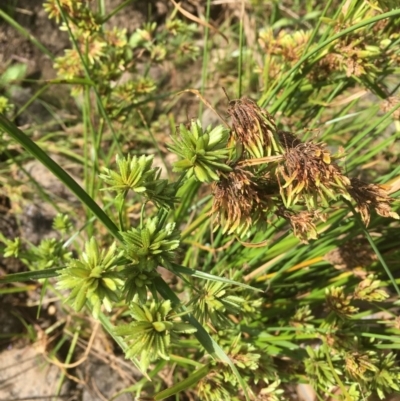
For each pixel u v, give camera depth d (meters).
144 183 0.17
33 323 0.36
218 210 0.18
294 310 0.32
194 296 0.21
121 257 0.16
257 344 0.28
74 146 0.43
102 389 0.35
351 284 0.31
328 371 0.26
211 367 0.24
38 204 0.40
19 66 0.44
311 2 0.44
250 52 0.45
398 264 0.31
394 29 0.26
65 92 0.45
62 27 0.27
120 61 0.31
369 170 0.41
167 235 0.17
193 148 0.16
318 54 0.26
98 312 0.15
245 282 0.28
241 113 0.17
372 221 0.30
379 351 0.29
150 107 0.46
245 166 0.17
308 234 0.19
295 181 0.17
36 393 0.34
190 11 0.50
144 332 0.16
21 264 0.38
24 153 0.41
